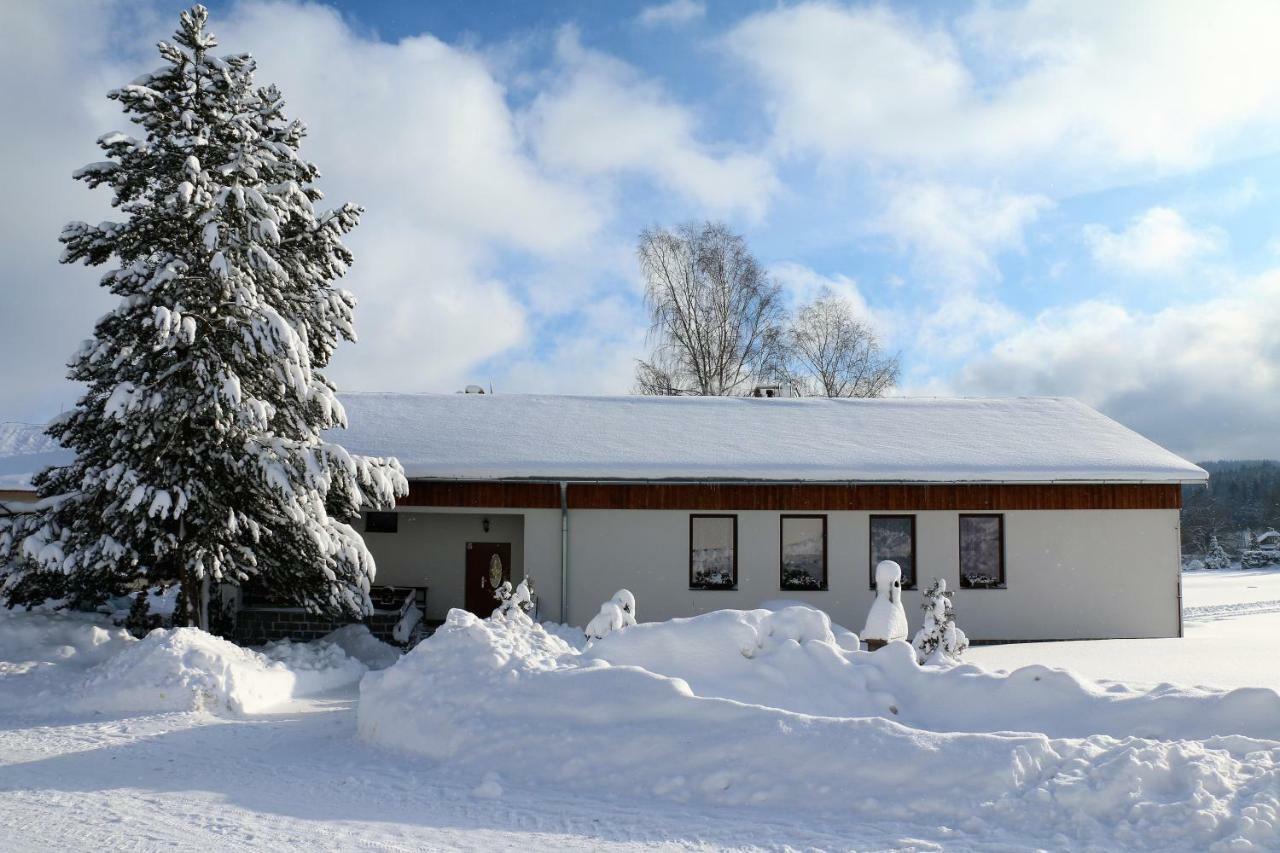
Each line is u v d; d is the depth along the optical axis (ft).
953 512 73.31
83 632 54.65
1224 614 99.14
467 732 32.48
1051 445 77.46
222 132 58.34
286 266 61.05
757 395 99.35
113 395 53.01
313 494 57.52
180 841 24.00
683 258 136.15
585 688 32.58
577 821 25.54
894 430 80.69
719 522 73.51
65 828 25.23
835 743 27.71
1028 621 72.90
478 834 24.53
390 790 29.04
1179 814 23.26
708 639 36.70
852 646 40.34
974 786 25.40
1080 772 25.34
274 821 25.85
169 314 52.13
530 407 85.66
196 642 48.03
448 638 37.73
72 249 56.80
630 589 72.13
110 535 54.29
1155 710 30.09
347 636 66.13
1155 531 74.28
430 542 80.53
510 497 72.64
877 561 73.36
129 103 56.18
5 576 56.44
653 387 138.62
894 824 24.72
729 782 27.53
